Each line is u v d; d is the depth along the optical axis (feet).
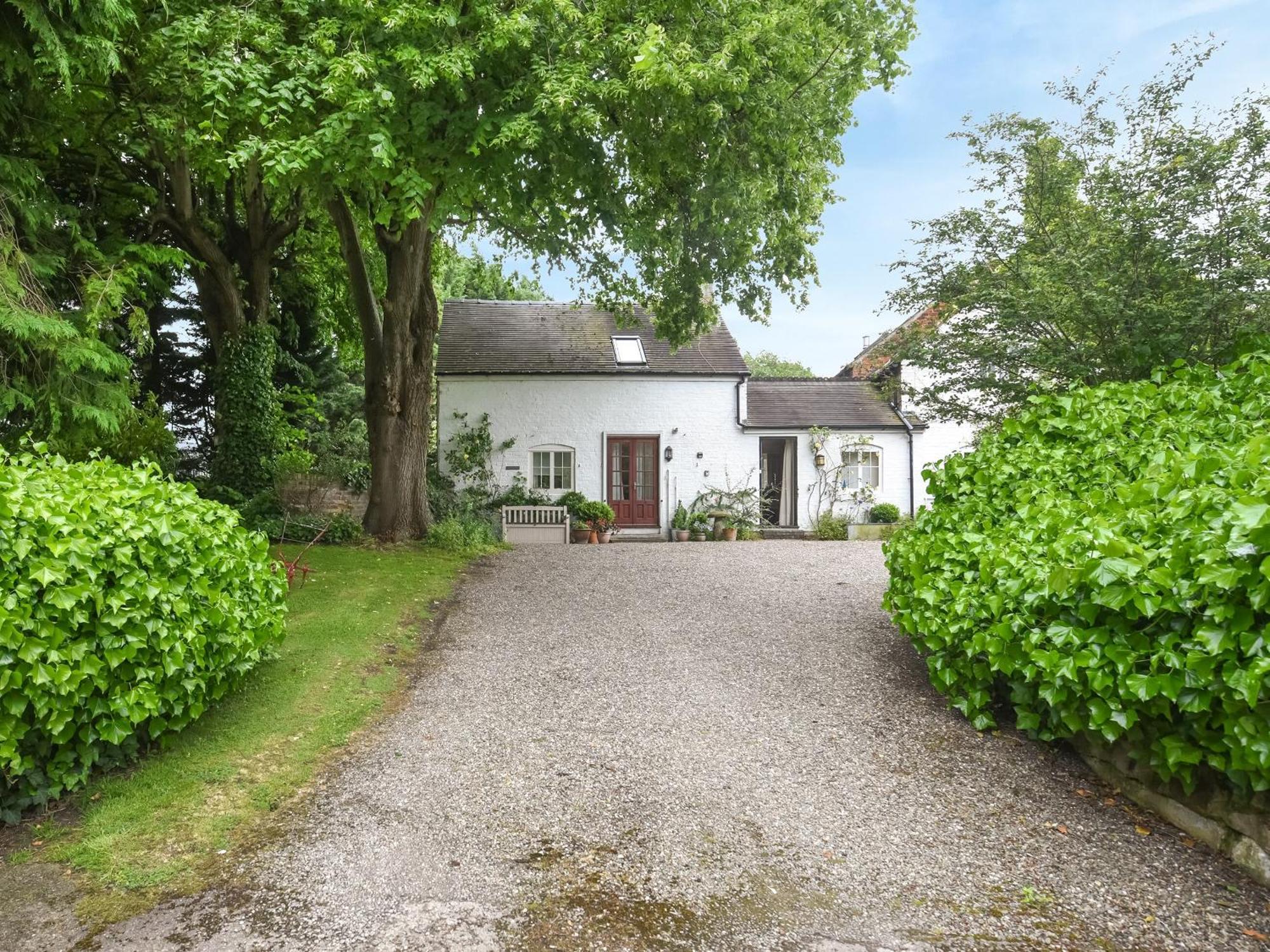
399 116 21.68
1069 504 13.64
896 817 11.26
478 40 22.33
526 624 23.72
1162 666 9.86
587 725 15.21
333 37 22.24
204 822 11.03
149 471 15.11
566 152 23.95
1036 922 8.64
